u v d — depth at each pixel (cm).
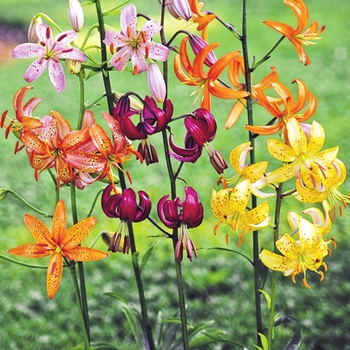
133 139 205
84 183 223
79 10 207
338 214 452
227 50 1032
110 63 205
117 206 218
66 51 200
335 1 1216
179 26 1156
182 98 772
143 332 263
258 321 246
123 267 407
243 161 208
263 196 216
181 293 238
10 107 830
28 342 351
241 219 210
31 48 199
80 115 216
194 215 214
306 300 365
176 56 219
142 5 1318
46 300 383
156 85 205
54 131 203
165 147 220
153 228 452
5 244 447
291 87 802
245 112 695
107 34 201
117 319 363
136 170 559
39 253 209
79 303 238
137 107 221
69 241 209
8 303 381
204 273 393
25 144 202
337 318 351
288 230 439
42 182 554
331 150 204
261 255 211
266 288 376
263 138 621
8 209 499
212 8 1298
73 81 894
